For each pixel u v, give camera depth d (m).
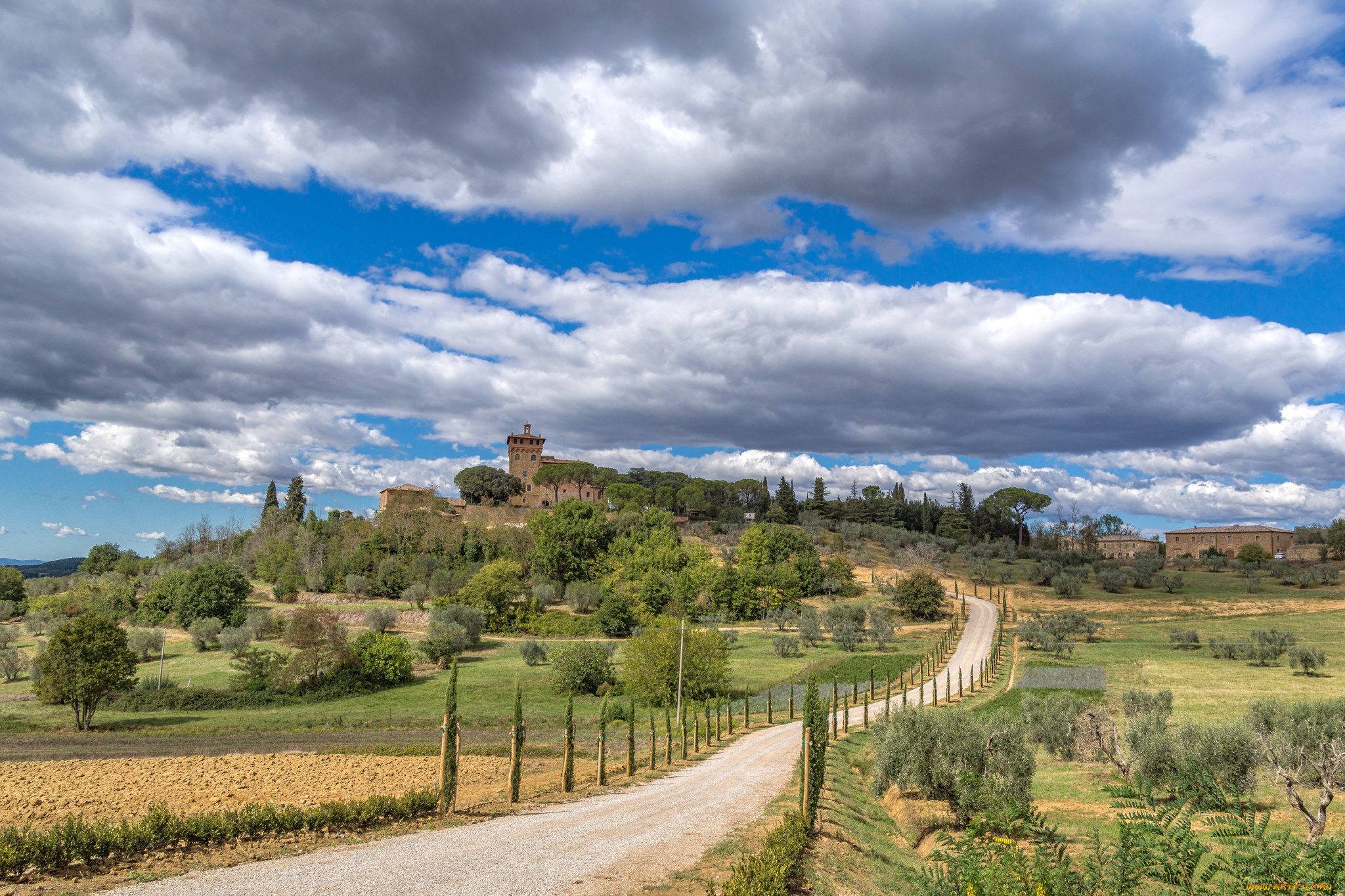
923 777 29.39
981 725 30.95
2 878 15.91
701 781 33.84
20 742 53.38
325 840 20.02
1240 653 77.56
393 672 77.12
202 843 19.00
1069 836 23.86
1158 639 94.88
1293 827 23.23
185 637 101.94
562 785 33.34
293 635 78.44
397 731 59.00
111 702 68.81
